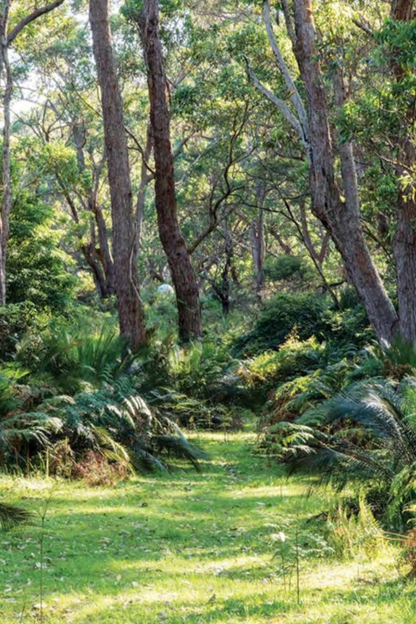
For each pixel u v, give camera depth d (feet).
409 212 60.80
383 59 54.54
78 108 153.69
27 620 20.76
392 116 55.72
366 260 64.54
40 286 105.19
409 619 19.01
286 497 38.55
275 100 71.05
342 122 56.90
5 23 83.66
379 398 33.17
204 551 29.07
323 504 34.88
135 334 68.44
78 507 35.78
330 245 171.22
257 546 29.55
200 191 173.68
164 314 136.05
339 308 102.89
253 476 45.34
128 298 68.44
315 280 142.20
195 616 20.80
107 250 161.79
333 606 20.90
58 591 23.73
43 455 42.91
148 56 80.28
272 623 19.66
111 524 32.81
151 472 46.29
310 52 65.46
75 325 85.05
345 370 54.13
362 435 39.27
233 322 142.20
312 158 65.57
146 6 79.92
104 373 51.85
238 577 25.38
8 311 59.16
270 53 92.84
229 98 92.89
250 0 76.89
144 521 33.60
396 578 24.18
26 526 31.37
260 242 159.84
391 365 48.80
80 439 44.75
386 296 64.49
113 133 68.74
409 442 31.76
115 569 26.35
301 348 74.33
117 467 43.86
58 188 148.15
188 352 73.20
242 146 135.44
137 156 176.45
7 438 40.91
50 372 49.55
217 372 69.05
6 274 103.24
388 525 29.86
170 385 61.77
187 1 119.55
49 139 163.53
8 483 39.24
